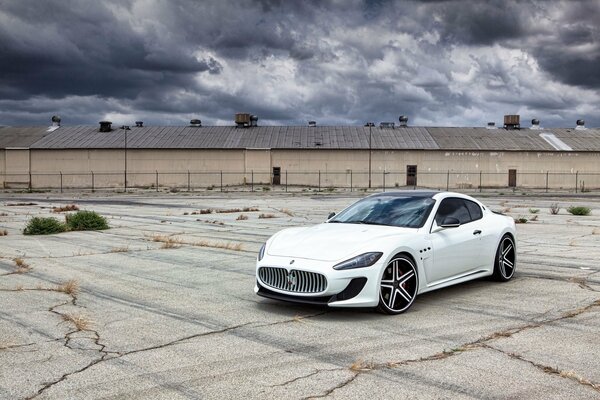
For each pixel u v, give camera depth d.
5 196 42.66
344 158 57.12
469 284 7.88
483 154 57.53
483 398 3.80
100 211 25.16
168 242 12.54
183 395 3.87
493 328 5.56
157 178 56.69
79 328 5.58
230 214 23.08
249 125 63.59
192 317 6.02
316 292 5.83
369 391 3.93
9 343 5.08
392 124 63.38
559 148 58.41
